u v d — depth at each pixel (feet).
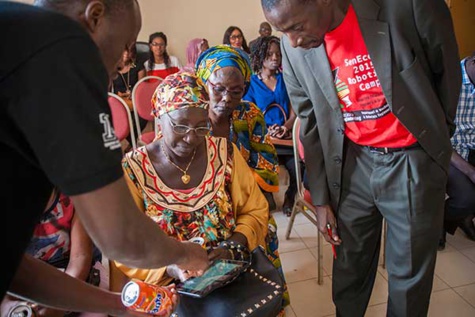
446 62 3.74
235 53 5.06
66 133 1.58
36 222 1.85
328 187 4.97
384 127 4.09
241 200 4.17
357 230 4.91
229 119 5.33
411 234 4.33
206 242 3.84
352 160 4.62
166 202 3.78
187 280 3.35
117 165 1.74
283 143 9.13
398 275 4.62
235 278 3.45
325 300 6.38
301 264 7.34
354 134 4.37
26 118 1.55
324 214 5.07
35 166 1.72
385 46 3.63
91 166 1.64
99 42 1.93
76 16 1.85
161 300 2.81
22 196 1.71
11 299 3.38
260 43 9.92
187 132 3.56
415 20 3.53
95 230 1.86
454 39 3.70
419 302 4.68
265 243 4.73
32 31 1.55
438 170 4.17
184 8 16.97
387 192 4.36
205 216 3.87
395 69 3.71
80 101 1.60
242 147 5.36
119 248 1.96
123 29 1.98
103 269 4.62
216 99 4.99
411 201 4.22
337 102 4.24
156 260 2.27
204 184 3.90
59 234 3.96
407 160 4.14
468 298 6.22
